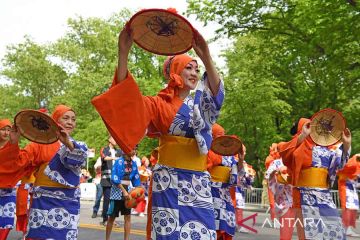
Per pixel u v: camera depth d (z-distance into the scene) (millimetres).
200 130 3289
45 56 42125
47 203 4816
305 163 5605
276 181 7602
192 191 3295
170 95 3404
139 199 4723
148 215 3418
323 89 19578
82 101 33375
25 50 42094
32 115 4461
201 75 3396
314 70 20250
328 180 5703
